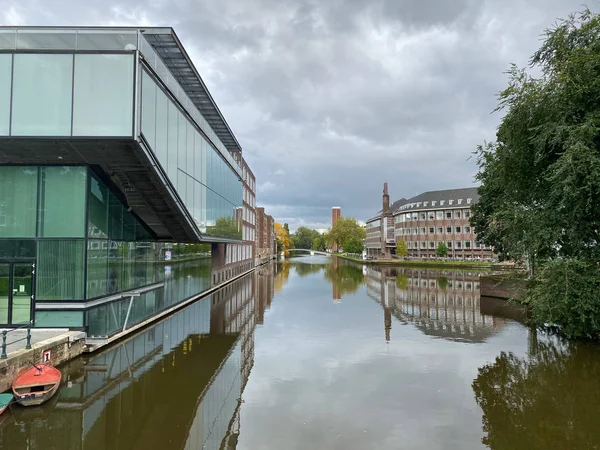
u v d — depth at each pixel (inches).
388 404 405.1
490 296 1146.7
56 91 531.2
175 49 770.8
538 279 654.5
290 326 780.0
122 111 532.4
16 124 525.3
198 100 1039.6
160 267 954.1
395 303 1072.8
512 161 681.0
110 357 555.5
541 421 366.3
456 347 620.1
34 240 582.6
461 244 3134.8
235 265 1797.5
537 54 639.8
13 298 575.2
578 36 599.5
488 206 1261.1
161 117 646.5
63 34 539.5
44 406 398.9
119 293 706.2
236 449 316.5
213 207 1073.5
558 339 666.2
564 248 626.2
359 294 1264.8
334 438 335.6
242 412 386.3
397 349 609.6
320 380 474.9
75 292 578.2
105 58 536.4
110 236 668.7
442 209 3233.3
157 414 383.6
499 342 650.2
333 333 719.1
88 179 592.4
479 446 321.4
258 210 3051.2
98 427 356.8
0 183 589.3
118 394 431.8
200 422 367.2
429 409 393.1
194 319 848.9
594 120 536.4
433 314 906.1
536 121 623.2
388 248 3954.2
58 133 526.9
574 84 550.6
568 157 523.2
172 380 474.0
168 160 684.7
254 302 1093.1
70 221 585.0
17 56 532.1
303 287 1472.7
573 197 546.0
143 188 677.9
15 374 412.2
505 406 398.6
